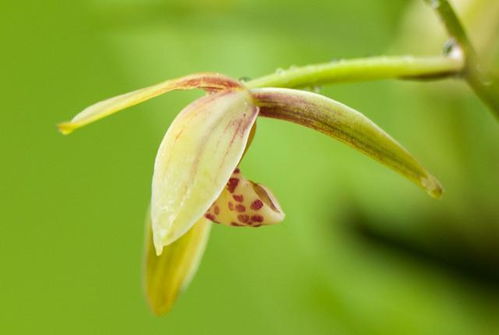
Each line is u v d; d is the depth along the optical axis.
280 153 0.36
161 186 0.26
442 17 0.29
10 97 0.45
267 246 0.37
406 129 0.34
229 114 0.26
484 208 0.34
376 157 0.27
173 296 0.29
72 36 0.44
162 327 0.45
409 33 0.33
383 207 0.35
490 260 0.34
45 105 0.45
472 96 0.34
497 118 0.29
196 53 0.37
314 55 0.35
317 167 0.36
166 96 0.38
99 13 0.34
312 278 0.37
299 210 0.36
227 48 0.36
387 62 0.28
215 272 0.44
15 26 0.45
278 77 0.27
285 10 0.33
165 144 0.26
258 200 0.27
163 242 0.26
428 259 0.35
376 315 0.36
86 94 0.45
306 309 0.37
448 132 0.34
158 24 0.34
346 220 0.36
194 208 0.26
